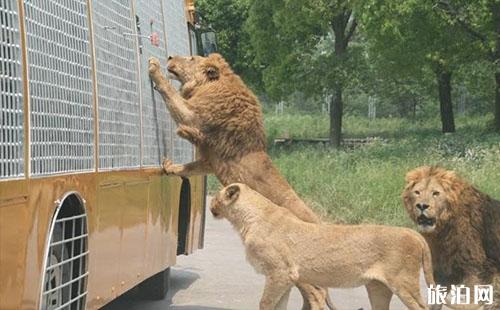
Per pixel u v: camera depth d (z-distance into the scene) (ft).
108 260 23.39
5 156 16.11
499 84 90.43
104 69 23.32
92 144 21.91
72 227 20.56
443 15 80.79
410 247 24.89
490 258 28.22
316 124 151.43
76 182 20.44
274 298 25.08
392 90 112.68
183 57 29.91
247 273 40.83
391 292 25.91
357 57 106.22
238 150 29.12
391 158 74.08
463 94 165.48
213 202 25.64
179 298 34.88
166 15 32.37
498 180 57.77
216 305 33.65
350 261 24.86
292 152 99.19
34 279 17.78
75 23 20.92
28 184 17.26
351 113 182.91
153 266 29.12
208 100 28.94
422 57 91.04
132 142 26.08
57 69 19.33
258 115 29.63
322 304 27.81
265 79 112.57
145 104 27.89
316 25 105.29
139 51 27.45
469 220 28.02
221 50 129.29
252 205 25.20
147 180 27.84
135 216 26.32
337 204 56.65
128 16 26.35
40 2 18.38
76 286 20.95
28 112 17.34
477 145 76.64
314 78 107.24
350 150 92.22
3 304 16.20
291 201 29.01
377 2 81.71
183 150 33.81
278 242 25.00
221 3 128.67
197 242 38.17
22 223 17.03
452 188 27.84
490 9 81.76
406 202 28.48
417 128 135.54
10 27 16.52
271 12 110.83
